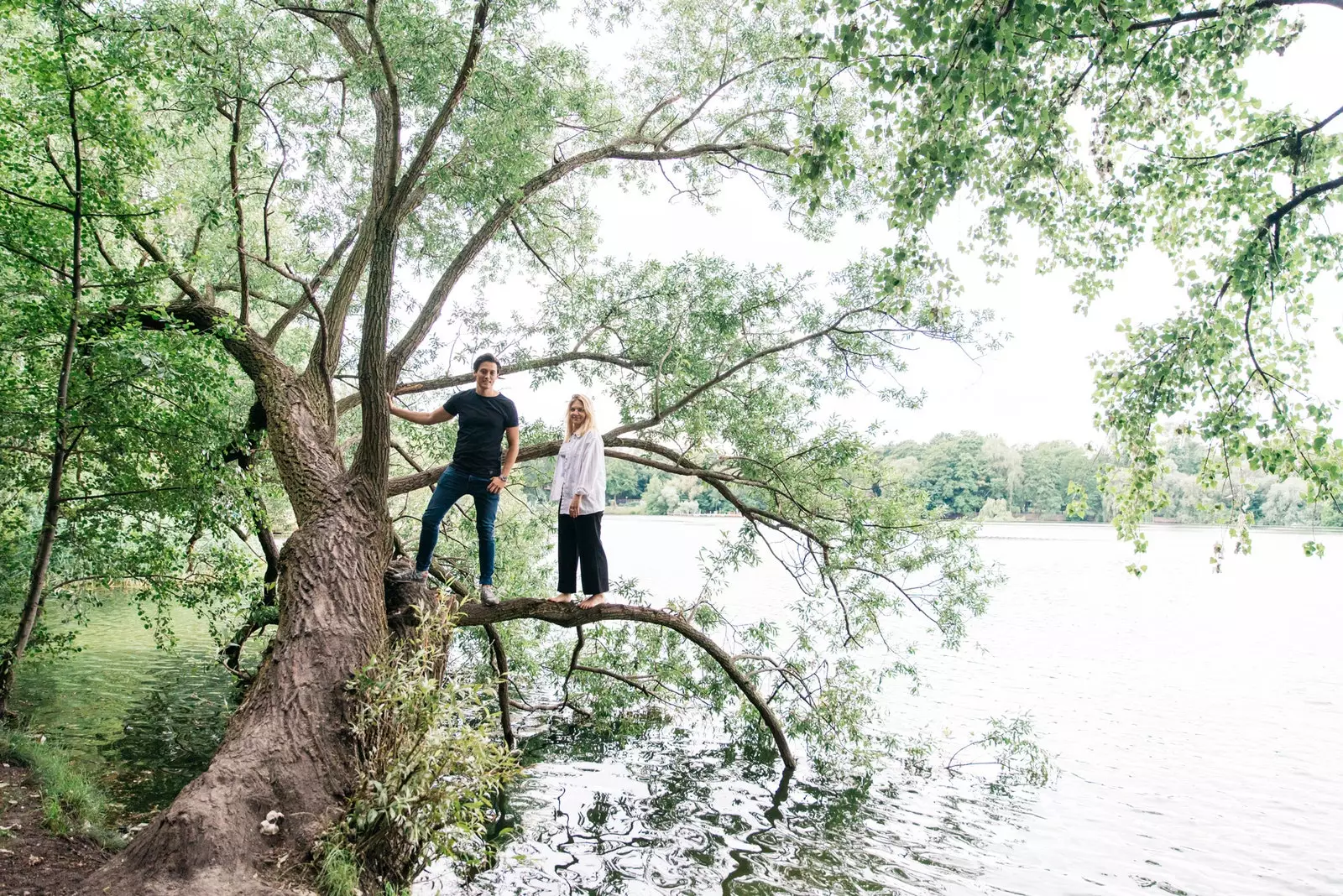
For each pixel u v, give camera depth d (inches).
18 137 245.1
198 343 270.5
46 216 252.7
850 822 317.4
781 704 415.8
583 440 281.1
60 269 257.3
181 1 282.8
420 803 178.1
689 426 390.0
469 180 327.3
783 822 313.9
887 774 384.5
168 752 327.6
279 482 386.9
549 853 270.1
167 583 309.0
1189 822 333.1
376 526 259.9
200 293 339.0
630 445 385.4
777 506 398.9
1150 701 551.8
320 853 171.6
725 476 376.2
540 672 458.3
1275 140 265.0
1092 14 203.5
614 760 385.1
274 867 164.6
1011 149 254.2
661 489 2439.7
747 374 402.6
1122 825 328.2
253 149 327.3
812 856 281.7
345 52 355.9
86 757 310.8
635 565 1347.2
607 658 436.1
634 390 407.2
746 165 444.1
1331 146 260.8
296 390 309.6
